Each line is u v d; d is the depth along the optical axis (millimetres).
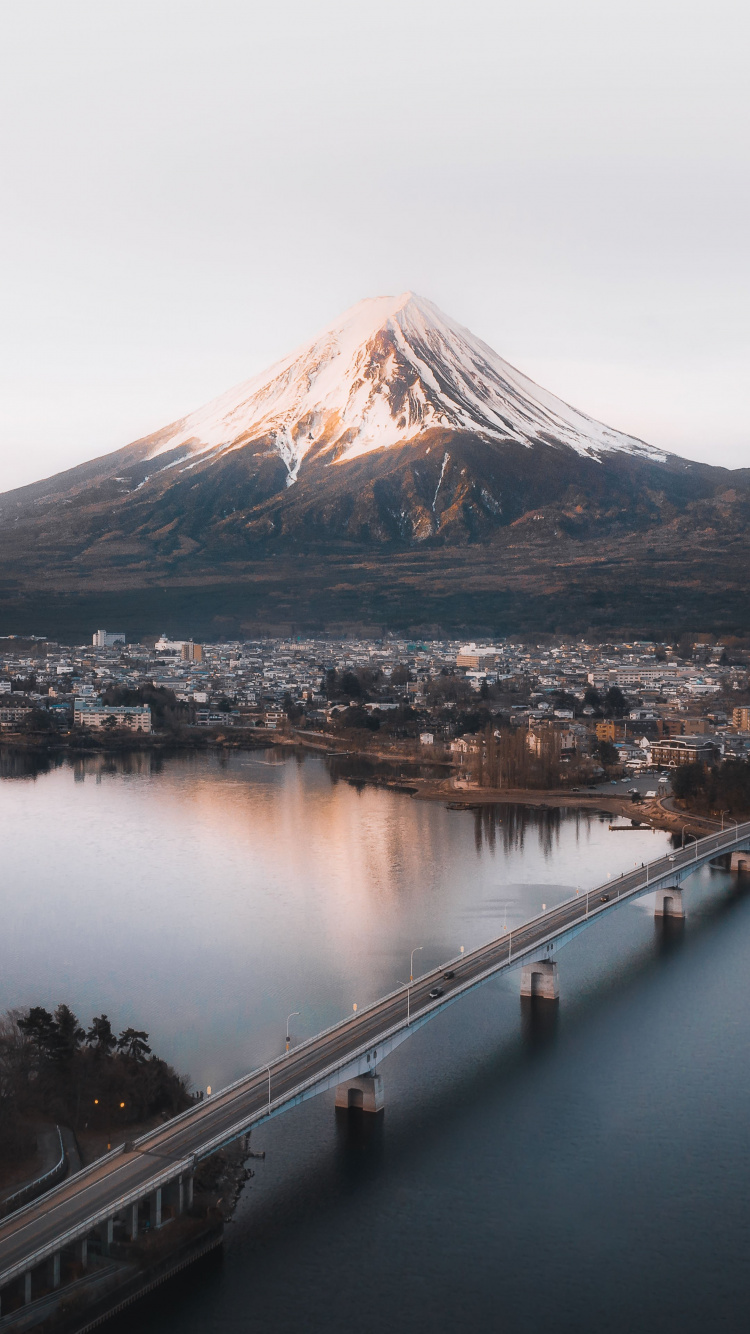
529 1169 193125
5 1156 176625
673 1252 175250
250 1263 169500
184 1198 172375
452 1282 168125
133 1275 158250
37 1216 155375
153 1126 188125
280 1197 184250
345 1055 199125
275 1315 160250
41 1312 149125
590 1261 173000
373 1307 162000
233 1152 193750
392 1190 186625
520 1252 174750
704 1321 162500
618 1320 161875
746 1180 192375
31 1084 195000
